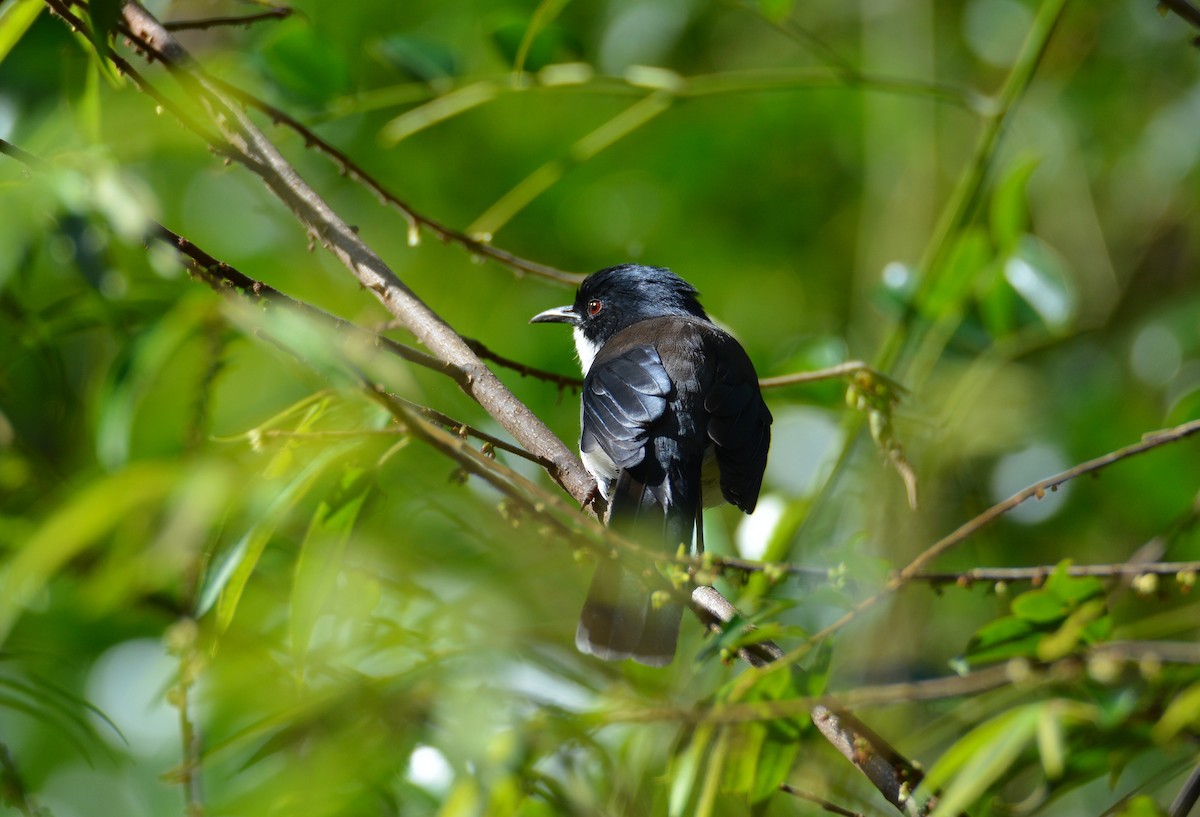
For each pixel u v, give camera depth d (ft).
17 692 26.94
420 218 27.22
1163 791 35.24
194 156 35.53
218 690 22.74
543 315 36.76
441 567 25.25
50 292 32.04
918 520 38.50
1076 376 45.16
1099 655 17.57
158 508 21.62
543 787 20.84
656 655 21.53
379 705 20.08
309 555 19.36
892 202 48.44
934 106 48.55
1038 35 32.04
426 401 30.19
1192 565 19.80
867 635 38.04
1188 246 49.34
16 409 31.01
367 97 30.40
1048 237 48.75
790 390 31.76
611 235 48.98
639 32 48.75
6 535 25.71
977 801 20.61
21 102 27.63
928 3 49.26
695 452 28.71
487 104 48.65
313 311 20.47
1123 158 50.19
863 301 47.96
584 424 29.09
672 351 30.53
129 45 24.16
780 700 19.20
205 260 19.92
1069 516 42.52
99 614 24.62
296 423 21.89
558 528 18.06
